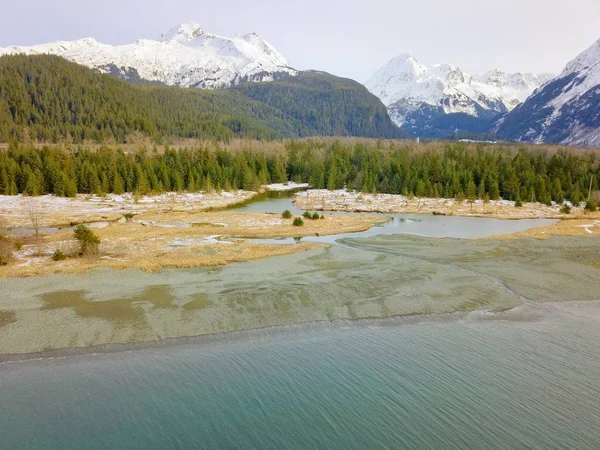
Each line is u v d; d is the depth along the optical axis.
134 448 20.88
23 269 47.72
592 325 36.19
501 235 74.19
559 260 56.78
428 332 34.44
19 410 23.59
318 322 35.69
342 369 28.48
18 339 31.23
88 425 22.50
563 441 21.73
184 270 49.00
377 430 22.47
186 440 21.53
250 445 21.25
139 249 59.28
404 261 54.47
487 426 22.84
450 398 25.27
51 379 26.77
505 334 34.22
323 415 23.62
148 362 29.02
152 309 36.94
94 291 41.03
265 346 31.62
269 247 61.28
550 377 27.69
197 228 76.62
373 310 38.25
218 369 28.31
